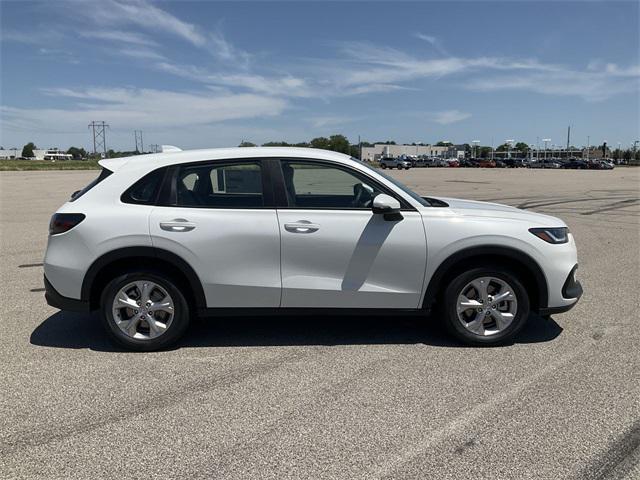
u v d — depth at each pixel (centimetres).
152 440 284
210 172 406
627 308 512
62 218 396
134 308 405
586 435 284
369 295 401
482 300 410
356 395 334
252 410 316
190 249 389
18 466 260
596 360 385
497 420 301
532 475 250
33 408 319
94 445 279
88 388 346
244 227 392
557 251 401
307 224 392
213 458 267
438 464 260
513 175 4212
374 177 406
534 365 377
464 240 394
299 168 409
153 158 413
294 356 399
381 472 254
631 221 1131
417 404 321
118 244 388
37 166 7038
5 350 413
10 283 625
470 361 386
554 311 409
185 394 338
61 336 446
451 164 8025
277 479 249
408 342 426
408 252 395
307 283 398
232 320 484
